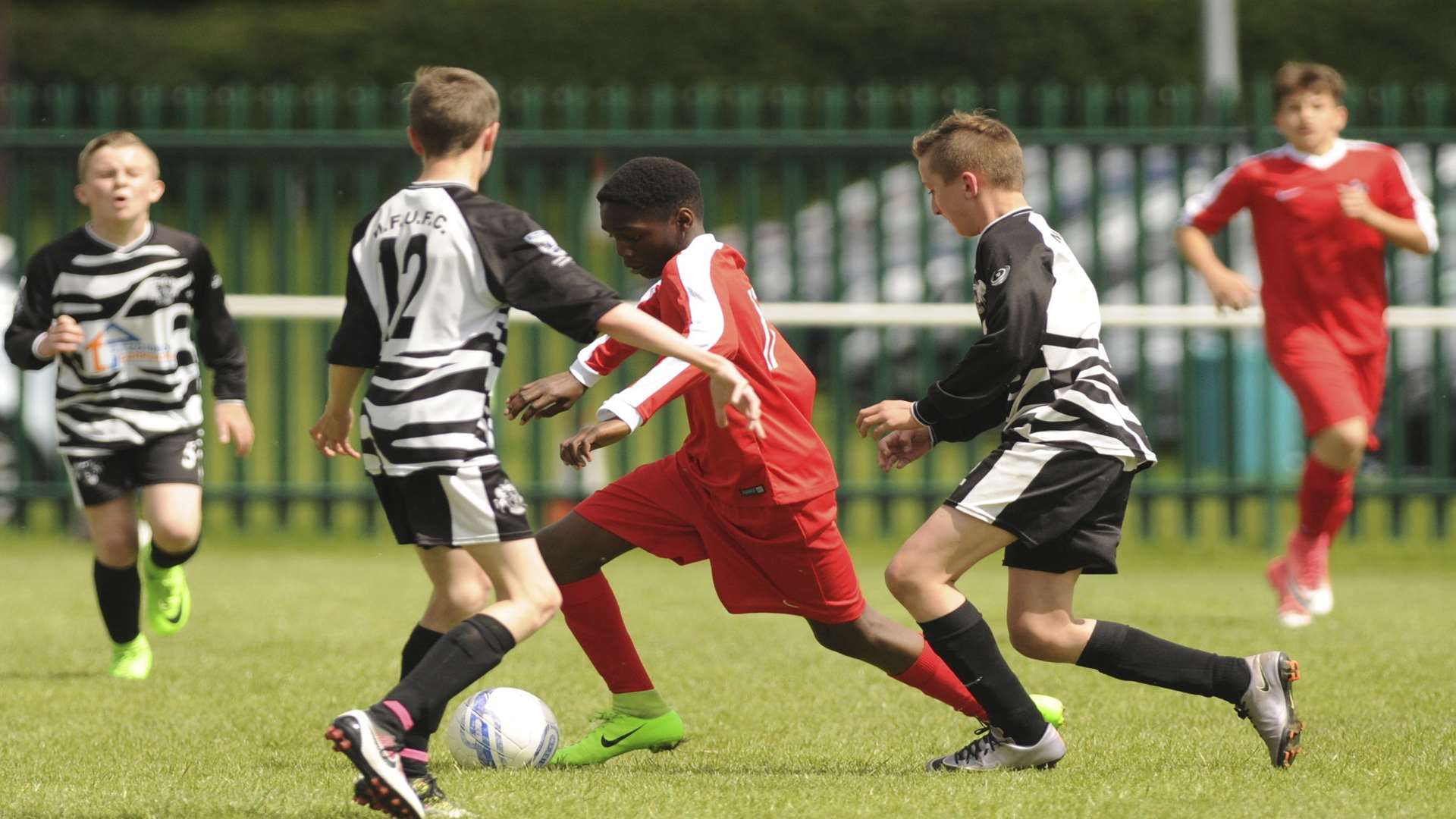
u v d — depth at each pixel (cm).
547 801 1378
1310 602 2534
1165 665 1517
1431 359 3931
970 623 1502
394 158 3675
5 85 8262
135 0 9675
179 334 2103
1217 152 3659
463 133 1411
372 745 1241
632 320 1330
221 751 1634
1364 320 2512
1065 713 1834
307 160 3781
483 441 1359
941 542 1495
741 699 1950
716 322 1449
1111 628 1522
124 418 2078
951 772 1530
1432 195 3662
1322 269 2500
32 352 2048
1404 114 8000
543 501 3681
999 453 1505
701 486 1591
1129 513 4550
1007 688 1511
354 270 1398
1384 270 2531
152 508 2081
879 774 1530
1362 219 2395
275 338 3703
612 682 1639
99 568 2094
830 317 3488
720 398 1351
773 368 1533
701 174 3659
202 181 3659
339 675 2100
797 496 1530
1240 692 1518
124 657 2109
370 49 8538
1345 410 2445
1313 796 1391
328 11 8738
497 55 8481
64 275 2058
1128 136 3628
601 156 3650
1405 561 3644
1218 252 3725
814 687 2028
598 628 1634
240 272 3678
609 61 8419
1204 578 3325
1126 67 8069
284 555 3650
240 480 3719
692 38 8406
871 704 1922
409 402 1346
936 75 8269
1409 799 1380
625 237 1572
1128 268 4828
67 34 8631
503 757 1568
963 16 8231
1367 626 2520
